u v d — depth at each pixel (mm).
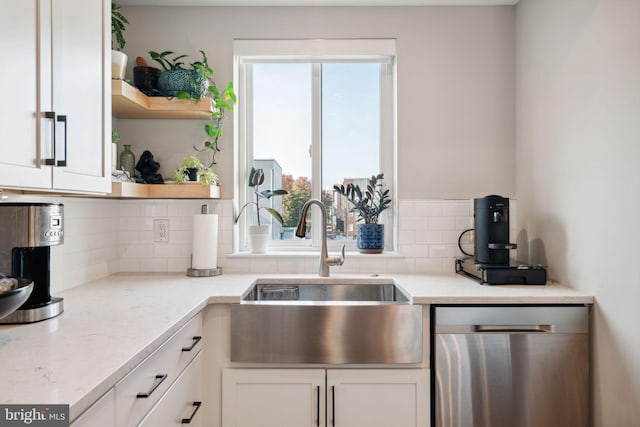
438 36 2295
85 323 1259
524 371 1637
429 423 1641
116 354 984
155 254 2277
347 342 1629
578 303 1655
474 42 2297
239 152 2424
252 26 2287
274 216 2340
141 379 1064
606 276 1569
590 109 1652
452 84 2297
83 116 1289
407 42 2295
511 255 2318
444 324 1629
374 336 1633
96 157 1367
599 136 1598
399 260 2285
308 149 2447
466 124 2297
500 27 2293
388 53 2295
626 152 1454
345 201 2447
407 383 1639
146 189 2021
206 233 2129
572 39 1765
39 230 1256
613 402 1533
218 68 2285
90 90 1332
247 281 1987
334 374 1635
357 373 1636
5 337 1116
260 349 1636
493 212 1945
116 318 1317
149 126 2285
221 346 1659
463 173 2297
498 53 2297
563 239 1853
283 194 2365
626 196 1459
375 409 1638
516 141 2287
